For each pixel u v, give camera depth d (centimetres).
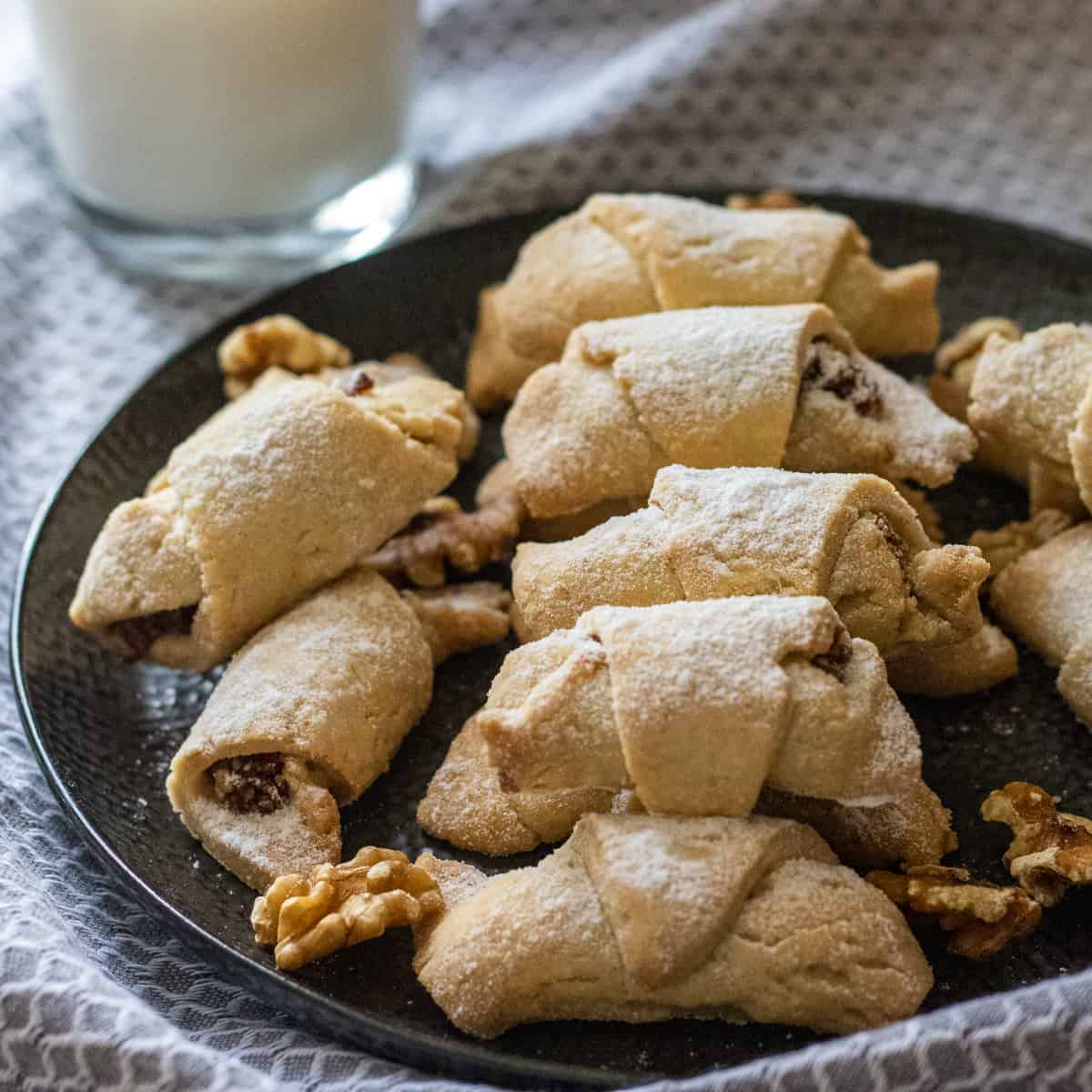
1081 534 42
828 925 36
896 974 36
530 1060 36
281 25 49
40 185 55
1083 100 55
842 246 45
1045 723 41
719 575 38
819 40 55
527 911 36
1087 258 48
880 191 54
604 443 41
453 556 43
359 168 52
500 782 37
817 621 37
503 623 42
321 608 41
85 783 40
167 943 39
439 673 42
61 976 36
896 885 37
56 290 53
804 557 38
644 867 36
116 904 40
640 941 35
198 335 49
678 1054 36
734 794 36
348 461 41
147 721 42
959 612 39
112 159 51
